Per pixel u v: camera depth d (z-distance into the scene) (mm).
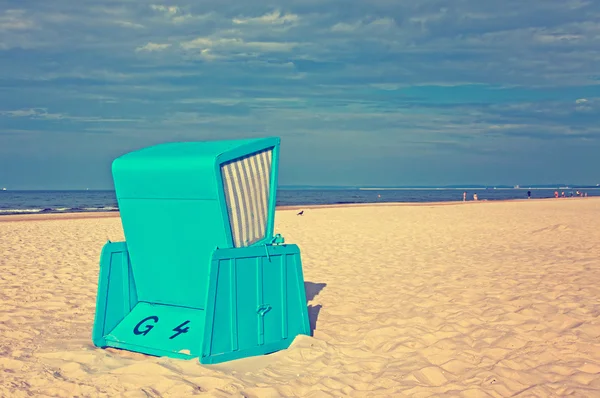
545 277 8461
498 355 5078
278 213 30516
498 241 14383
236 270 5176
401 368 4828
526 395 4078
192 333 5281
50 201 82500
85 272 10109
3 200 88000
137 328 5625
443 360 5039
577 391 4105
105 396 4270
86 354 5273
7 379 4641
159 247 5621
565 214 26609
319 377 4699
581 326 5656
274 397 4270
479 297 7285
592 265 9422
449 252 12375
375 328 6125
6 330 6195
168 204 5422
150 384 4453
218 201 5113
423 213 29609
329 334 6051
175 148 5746
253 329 5312
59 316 6891
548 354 4961
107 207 56812
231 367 4922
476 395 4148
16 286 8656
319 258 11898
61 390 4379
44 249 13734
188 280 5539
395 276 9359
